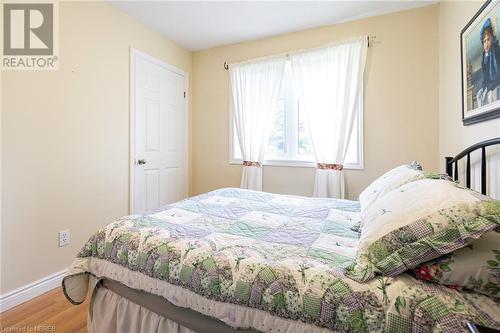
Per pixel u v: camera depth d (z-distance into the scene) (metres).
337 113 2.53
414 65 2.32
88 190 2.18
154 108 2.83
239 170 3.14
